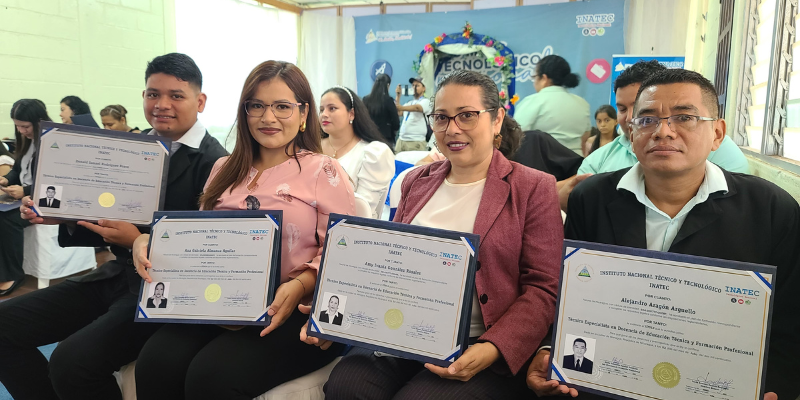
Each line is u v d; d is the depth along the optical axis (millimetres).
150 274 1380
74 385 1435
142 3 5117
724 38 3373
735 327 1000
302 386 1413
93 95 4762
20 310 1616
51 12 4352
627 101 1851
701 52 4621
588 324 1090
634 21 5930
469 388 1183
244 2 6352
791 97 2090
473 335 1339
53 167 1588
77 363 1428
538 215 1347
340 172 1618
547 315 1258
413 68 7016
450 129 1378
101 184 1603
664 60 3914
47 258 3543
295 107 1580
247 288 1336
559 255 1336
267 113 1548
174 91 1801
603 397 1144
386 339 1196
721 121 1215
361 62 7262
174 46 5520
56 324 1674
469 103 1367
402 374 1336
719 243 1203
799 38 2053
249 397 1285
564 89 3697
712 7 3922
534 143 2393
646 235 1289
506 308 1315
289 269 1525
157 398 1352
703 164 1217
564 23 6281
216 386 1240
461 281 1168
